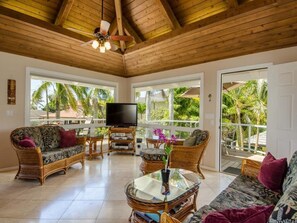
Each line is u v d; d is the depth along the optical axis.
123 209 2.35
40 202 2.49
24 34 3.63
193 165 3.50
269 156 2.32
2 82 3.72
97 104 7.42
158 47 4.52
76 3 3.84
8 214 2.20
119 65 5.56
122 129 5.17
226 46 3.71
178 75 4.83
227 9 3.20
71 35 4.01
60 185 3.06
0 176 3.43
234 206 1.65
